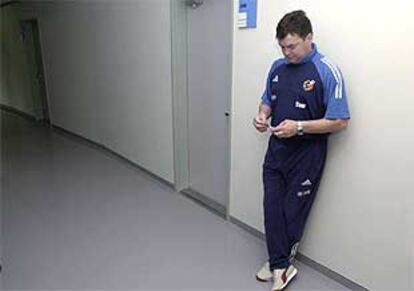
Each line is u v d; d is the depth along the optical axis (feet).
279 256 7.06
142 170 13.55
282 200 6.92
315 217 7.34
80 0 15.65
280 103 6.53
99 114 16.08
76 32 16.63
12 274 7.61
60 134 19.75
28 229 9.46
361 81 6.07
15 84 24.94
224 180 10.27
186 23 10.48
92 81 16.14
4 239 8.96
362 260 6.69
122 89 13.89
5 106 27.20
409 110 5.55
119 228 9.45
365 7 5.80
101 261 8.05
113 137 15.29
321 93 6.11
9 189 12.10
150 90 12.14
